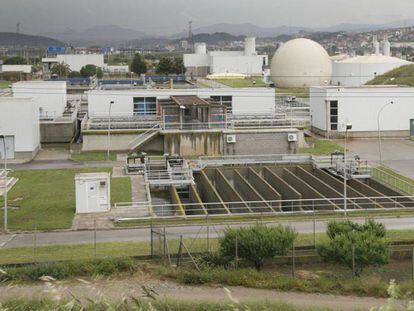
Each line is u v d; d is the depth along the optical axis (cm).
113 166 5072
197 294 2267
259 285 2377
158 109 6147
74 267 2467
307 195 4441
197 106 5750
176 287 2348
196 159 5406
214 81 11931
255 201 3956
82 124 6172
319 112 6731
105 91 6494
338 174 4916
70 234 3167
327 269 2648
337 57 14150
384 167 5012
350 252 2497
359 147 5991
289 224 3112
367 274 2572
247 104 6756
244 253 2570
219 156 5384
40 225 3331
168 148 5653
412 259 2653
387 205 3984
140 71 15538
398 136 6594
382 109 6544
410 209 3691
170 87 7406
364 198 3916
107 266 2495
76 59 16562
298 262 2709
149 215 3534
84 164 5169
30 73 13588
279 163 5172
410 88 6556
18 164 5200
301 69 11062
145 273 2494
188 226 3297
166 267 2534
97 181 3600
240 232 2608
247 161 5134
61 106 6806
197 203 3972
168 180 4434
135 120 6178
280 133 5656
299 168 5088
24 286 2312
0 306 1522
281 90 10875
